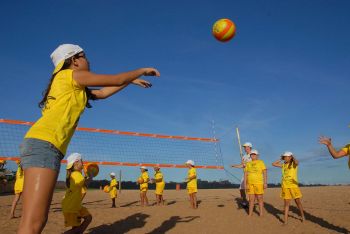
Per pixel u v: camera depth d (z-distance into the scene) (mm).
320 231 6746
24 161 1889
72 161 5691
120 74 2146
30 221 1801
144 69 2230
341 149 4980
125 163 10867
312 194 14594
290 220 8055
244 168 10336
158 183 13297
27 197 1830
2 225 7078
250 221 8078
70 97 2059
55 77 2113
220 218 8508
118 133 10477
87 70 2293
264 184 8906
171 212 9562
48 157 1896
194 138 11961
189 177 10766
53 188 1913
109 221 8062
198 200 13844
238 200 12977
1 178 21219
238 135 10773
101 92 2598
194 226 7574
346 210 9078
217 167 12102
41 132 1925
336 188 18953
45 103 2109
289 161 7863
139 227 7465
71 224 5570
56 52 2223
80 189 5613
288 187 7762
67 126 2027
